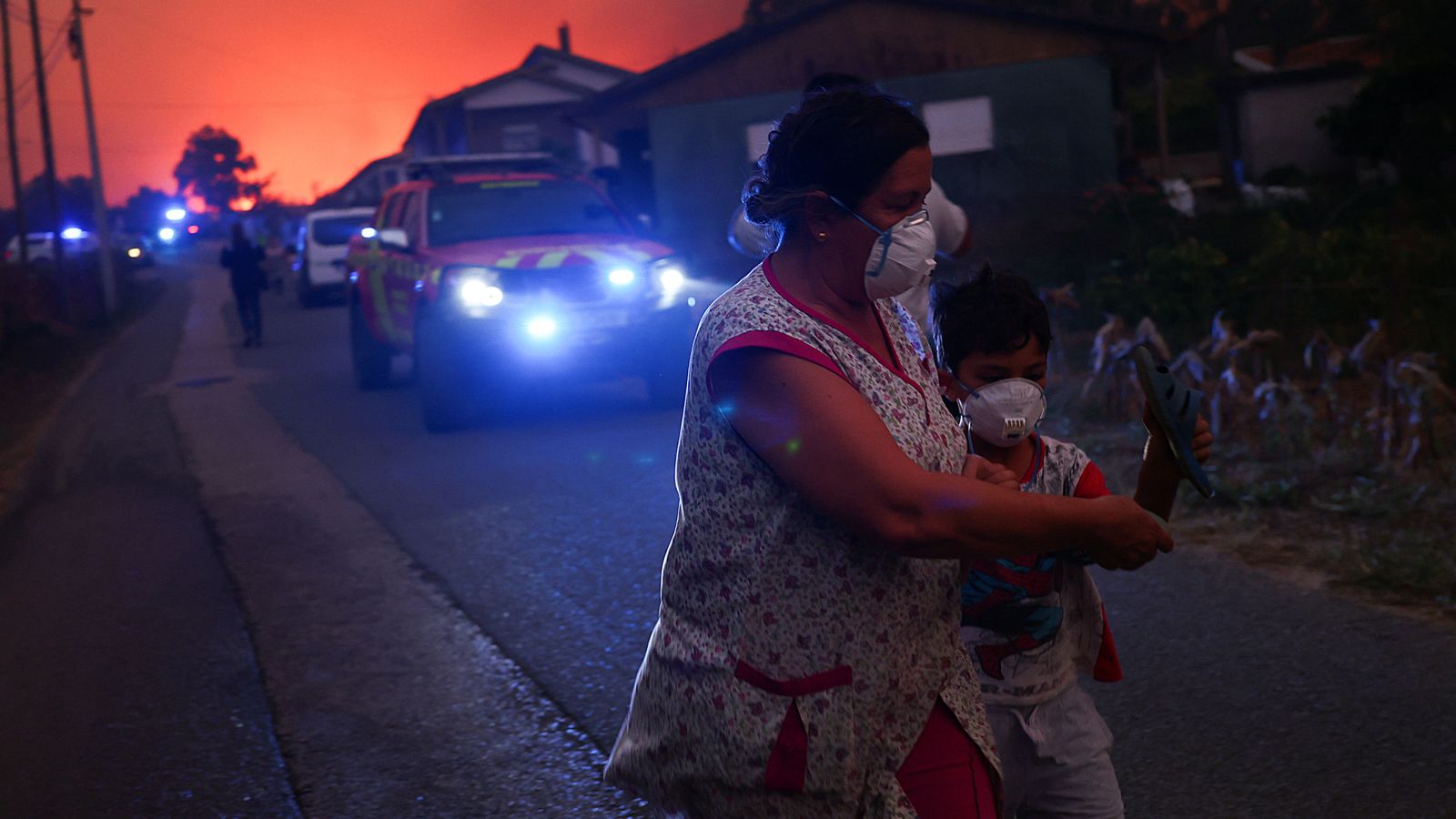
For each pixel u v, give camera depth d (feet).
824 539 5.56
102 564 22.21
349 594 19.07
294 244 159.43
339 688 15.14
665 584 6.06
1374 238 42.75
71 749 13.88
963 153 75.00
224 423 38.99
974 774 6.00
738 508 5.63
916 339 6.37
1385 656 13.33
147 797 12.53
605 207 37.11
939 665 5.95
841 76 11.05
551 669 15.25
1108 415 26.89
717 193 79.41
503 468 27.86
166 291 142.72
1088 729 7.47
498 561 20.30
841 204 5.52
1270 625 14.52
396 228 36.83
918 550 5.24
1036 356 6.96
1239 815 10.44
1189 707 12.58
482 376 33.04
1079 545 5.38
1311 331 34.17
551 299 32.32
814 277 5.75
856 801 5.79
